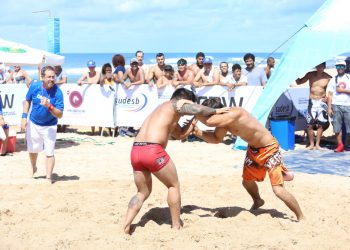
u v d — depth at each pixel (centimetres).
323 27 1116
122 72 1359
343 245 520
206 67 1287
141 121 1347
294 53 1115
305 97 1310
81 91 1403
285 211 655
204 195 740
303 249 507
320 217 616
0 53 1309
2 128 1069
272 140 585
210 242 522
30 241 527
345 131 1170
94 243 519
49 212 633
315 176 889
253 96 1234
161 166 531
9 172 912
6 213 626
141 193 550
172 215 557
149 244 517
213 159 1051
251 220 598
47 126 811
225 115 557
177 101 543
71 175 895
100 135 1416
